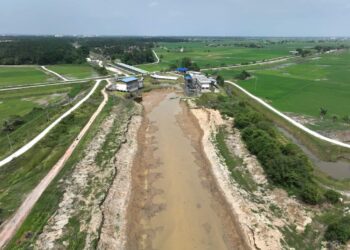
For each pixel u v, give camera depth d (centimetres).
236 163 5388
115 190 4603
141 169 5444
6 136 6375
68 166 5103
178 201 4541
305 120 7569
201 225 4041
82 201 4244
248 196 4453
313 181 4681
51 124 6750
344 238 3494
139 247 3662
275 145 5425
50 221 3812
